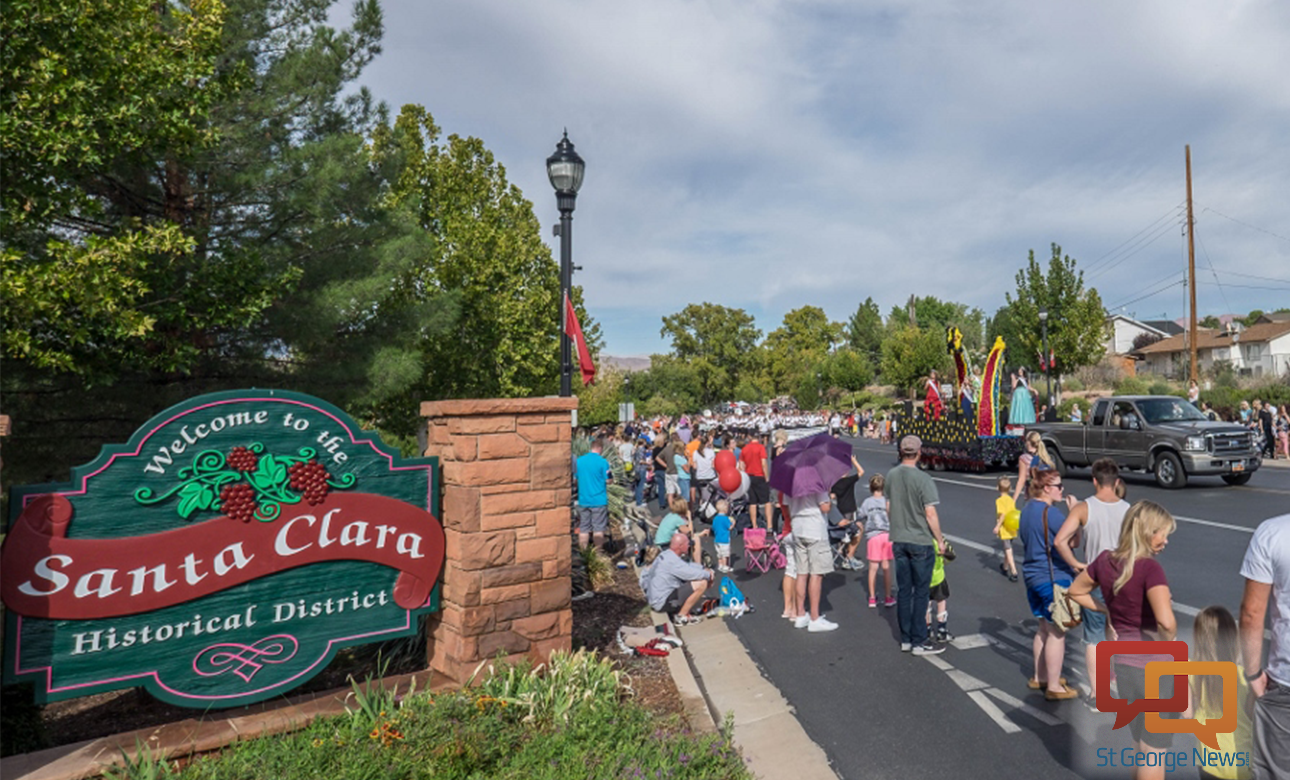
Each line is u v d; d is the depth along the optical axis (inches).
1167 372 2235.5
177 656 173.5
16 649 156.1
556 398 220.8
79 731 207.2
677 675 245.6
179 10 329.1
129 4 271.0
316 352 464.1
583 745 175.6
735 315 3693.4
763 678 253.8
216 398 179.3
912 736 204.1
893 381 2524.6
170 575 172.2
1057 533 212.5
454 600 209.6
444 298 503.8
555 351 991.6
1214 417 746.2
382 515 201.3
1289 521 133.1
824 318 4456.2
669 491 632.4
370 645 253.9
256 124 420.2
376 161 504.1
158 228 317.1
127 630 167.9
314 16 468.8
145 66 275.1
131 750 163.5
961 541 471.8
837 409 2770.7
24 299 251.3
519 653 213.5
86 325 293.7
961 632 293.1
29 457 368.2
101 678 164.9
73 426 381.1
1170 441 653.3
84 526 163.6
